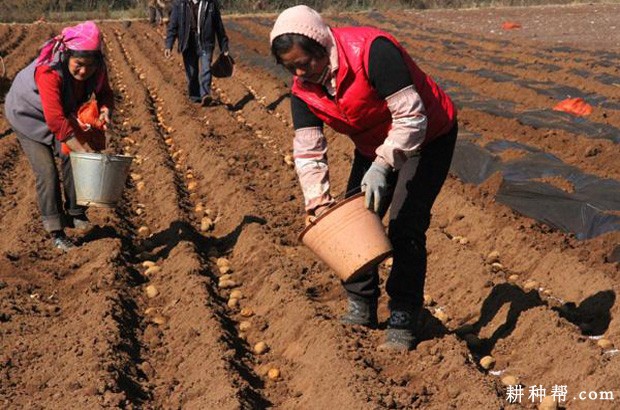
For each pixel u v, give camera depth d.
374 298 5.18
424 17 29.14
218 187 8.62
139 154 10.31
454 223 7.61
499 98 13.43
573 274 6.12
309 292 6.02
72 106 6.17
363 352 4.87
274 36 4.14
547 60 16.91
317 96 4.38
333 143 10.59
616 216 7.05
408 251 4.65
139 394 4.65
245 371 4.89
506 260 6.84
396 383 4.59
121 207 8.08
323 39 4.13
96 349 4.96
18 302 5.80
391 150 4.21
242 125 11.88
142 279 6.36
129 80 15.15
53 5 30.73
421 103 4.21
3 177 9.04
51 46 5.96
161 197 8.28
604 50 18.64
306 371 4.83
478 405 4.25
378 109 4.36
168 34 12.94
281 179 9.08
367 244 4.35
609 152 9.33
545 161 8.89
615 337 5.19
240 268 6.59
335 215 4.38
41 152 6.44
